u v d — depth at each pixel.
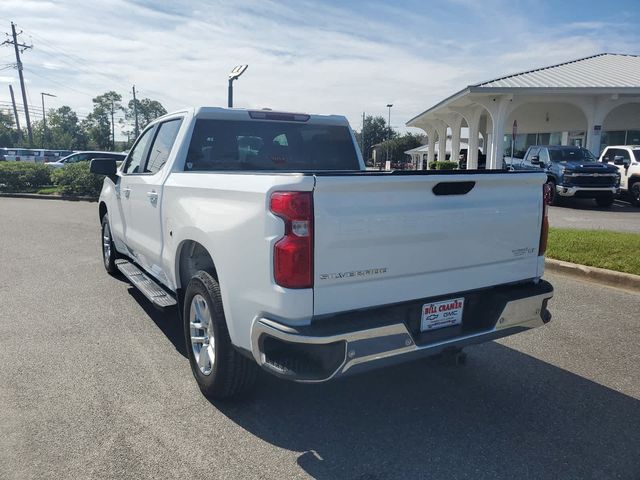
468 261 3.44
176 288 4.31
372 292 3.06
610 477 2.94
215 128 4.86
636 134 23.67
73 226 12.59
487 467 3.03
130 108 106.75
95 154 30.44
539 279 3.92
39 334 5.11
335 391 3.98
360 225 2.96
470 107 24.91
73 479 2.89
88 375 4.20
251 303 3.11
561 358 4.63
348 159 5.65
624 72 22.97
